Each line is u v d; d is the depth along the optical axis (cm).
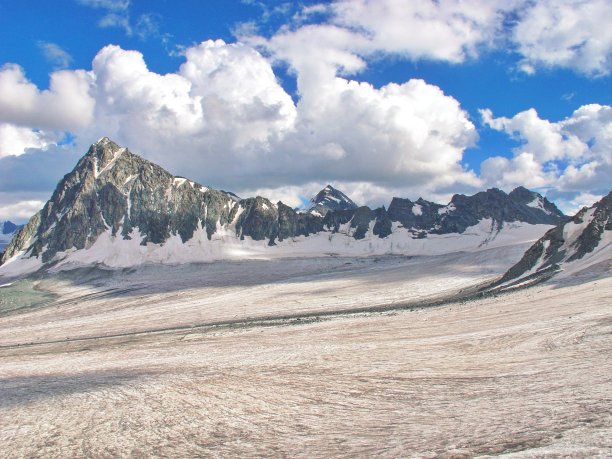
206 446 1875
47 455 1894
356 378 2889
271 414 2283
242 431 2039
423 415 1984
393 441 1666
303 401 2480
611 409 1600
